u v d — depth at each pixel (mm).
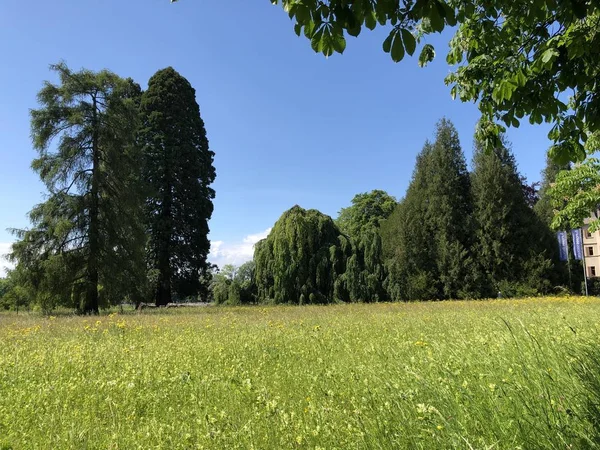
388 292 31250
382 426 2758
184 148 37688
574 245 28828
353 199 51375
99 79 24578
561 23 3652
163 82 38500
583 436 2209
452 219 30875
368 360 5508
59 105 23828
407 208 33000
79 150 23703
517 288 28609
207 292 38906
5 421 3740
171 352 7090
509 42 4176
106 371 5879
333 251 30578
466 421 2631
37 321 15633
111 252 23594
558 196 13266
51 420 3689
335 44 2504
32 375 5711
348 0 2352
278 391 4418
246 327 11383
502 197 29891
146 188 26578
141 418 3852
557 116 4441
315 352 6805
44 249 22594
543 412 2459
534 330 6477
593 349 3908
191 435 3154
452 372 3672
